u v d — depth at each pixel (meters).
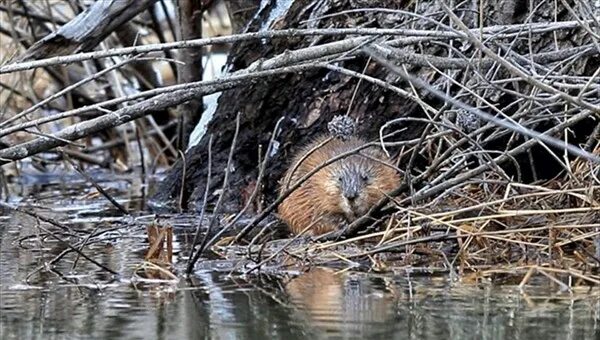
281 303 6.92
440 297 7.05
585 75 10.45
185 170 12.48
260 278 7.88
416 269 8.12
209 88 10.09
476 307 6.72
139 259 8.77
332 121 11.09
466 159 9.79
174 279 7.88
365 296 7.13
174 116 18.22
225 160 12.79
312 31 9.23
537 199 9.45
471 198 9.48
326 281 7.72
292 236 10.09
